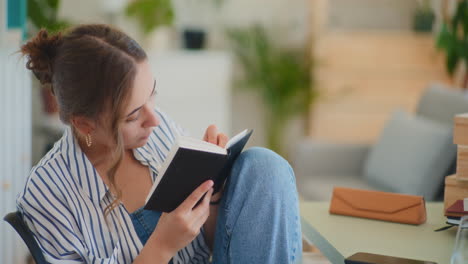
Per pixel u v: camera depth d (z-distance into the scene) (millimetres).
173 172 1191
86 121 1301
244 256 1372
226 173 1420
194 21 4164
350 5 4051
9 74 2244
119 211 1381
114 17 3947
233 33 4133
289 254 1387
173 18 3883
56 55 1308
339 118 3961
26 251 2607
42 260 1279
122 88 1253
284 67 4059
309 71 4074
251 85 4156
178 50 4109
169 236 1271
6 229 2260
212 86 3863
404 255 1392
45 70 1330
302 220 1670
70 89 1279
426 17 3977
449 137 2523
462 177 1592
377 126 3973
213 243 1547
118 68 1254
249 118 4309
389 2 4070
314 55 3910
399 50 3932
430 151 2568
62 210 1316
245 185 1387
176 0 4125
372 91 3947
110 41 1280
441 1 3904
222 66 3859
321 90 3930
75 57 1271
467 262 1186
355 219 1664
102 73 1254
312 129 3992
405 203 1645
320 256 1814
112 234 1367
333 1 4039
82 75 1265
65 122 1347
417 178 2592
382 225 1614
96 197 1358
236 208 1383
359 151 3143
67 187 1339
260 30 4137
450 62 3791
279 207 1377
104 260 1314
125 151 1441
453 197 1620
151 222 1437
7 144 2242
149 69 1312
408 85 3963
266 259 1368
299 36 4230
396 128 2852
